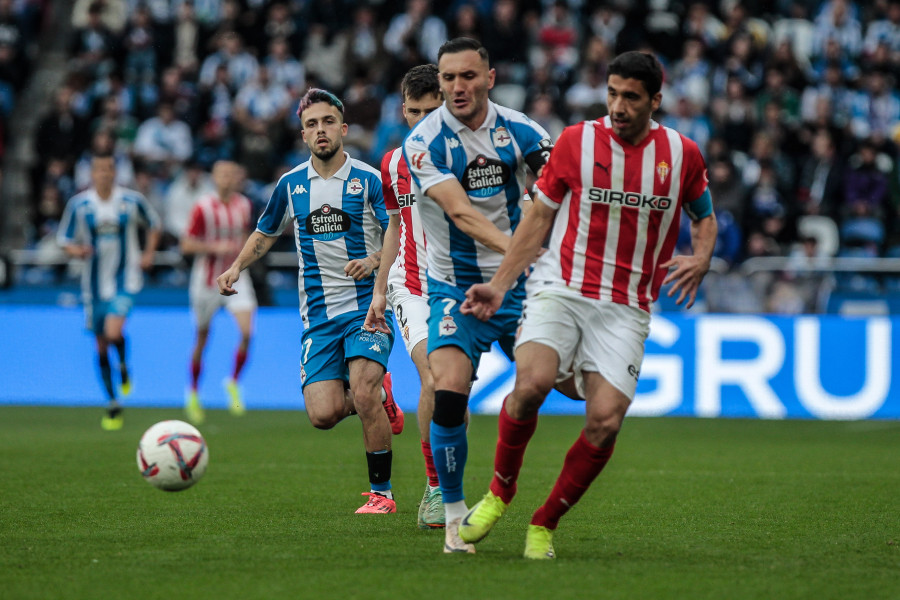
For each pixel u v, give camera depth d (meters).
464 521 15.84
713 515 19.97
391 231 19.97
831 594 13.24
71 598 12.98
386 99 58.75
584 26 63.28
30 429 36.91
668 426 39.19
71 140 58.09
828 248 50.31
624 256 15.30
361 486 23.84
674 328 43.16
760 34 61.81
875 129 57.62
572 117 54.72
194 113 58.81
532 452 30.73
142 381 45.97
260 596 13.02
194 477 17.23
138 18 63.31
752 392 42.50
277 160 57.09
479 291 15.12
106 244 38.00
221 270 39.88
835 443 33.91
